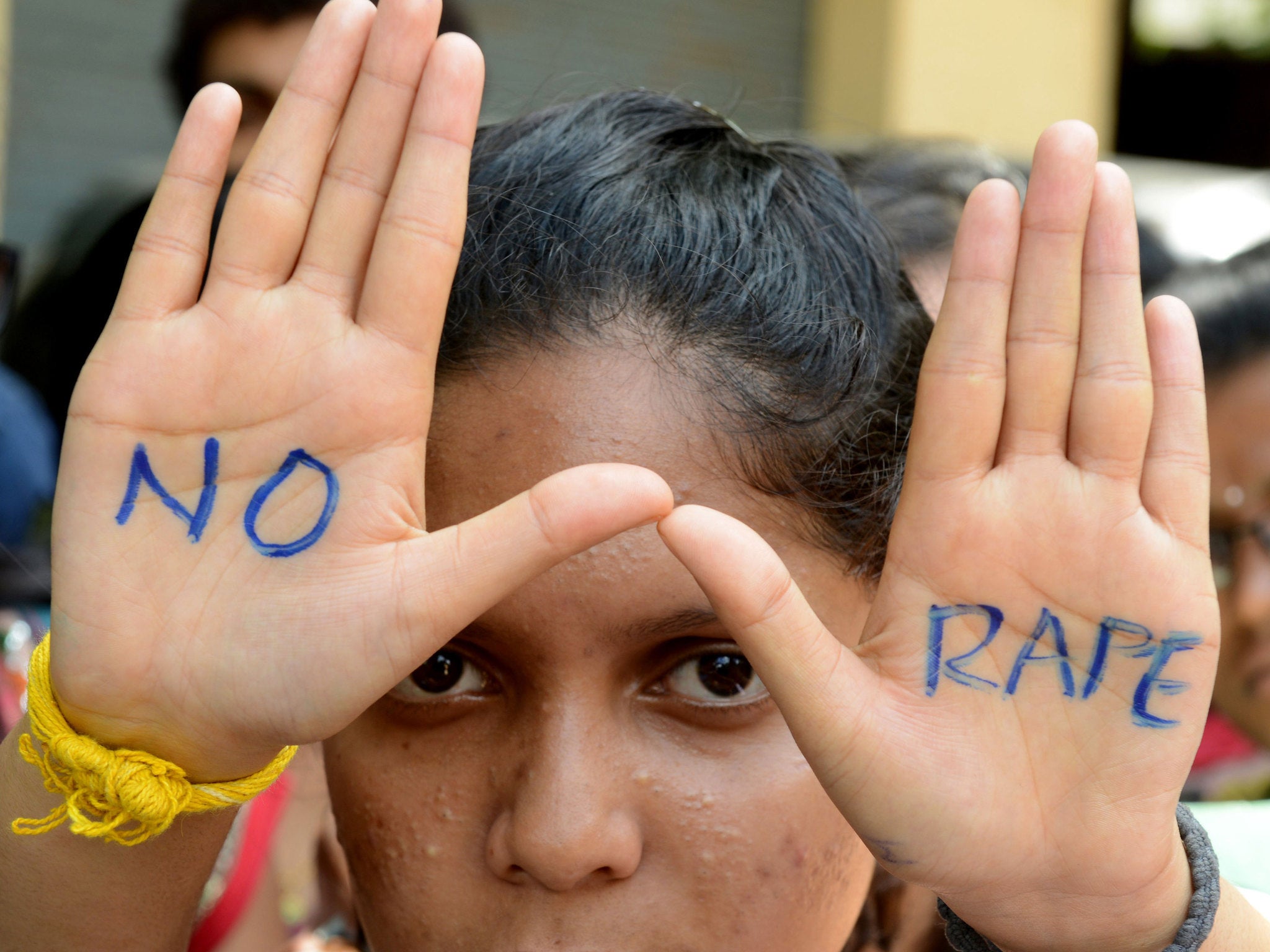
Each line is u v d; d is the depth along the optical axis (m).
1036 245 1.00
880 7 5.10
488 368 1.10
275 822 2.05
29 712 1.01
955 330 1.00
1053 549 1.00
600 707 1.07
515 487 1.07
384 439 0.98
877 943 1.47
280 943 2.07
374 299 0.99
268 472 0.99
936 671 1.00
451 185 0.99
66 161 4.06
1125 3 5.75
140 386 0.99
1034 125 5.45
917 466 1.02
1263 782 2.25
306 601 0.97
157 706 0.98
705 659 1.10
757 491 1.10
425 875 1.10
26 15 3.95
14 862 1.08
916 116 5.16
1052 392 1.00
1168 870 0.99
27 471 2.28
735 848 1.07
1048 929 1.01
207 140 1.00
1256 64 6.05
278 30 2.58
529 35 4.66
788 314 1.14
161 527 0.99
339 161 1.00
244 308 0.99
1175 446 1.00
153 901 1.12
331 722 0.97
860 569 1.17
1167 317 1.01
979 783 0.98
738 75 5.09
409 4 0.99
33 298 2.53
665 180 1.20
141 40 4.14
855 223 1.29
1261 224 3.67
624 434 1.07
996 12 5.27
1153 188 4.45
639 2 4.88
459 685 1.13
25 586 1.93
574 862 1.03
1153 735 0.99
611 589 1.04
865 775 0.97
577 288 1.11
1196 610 0.99
